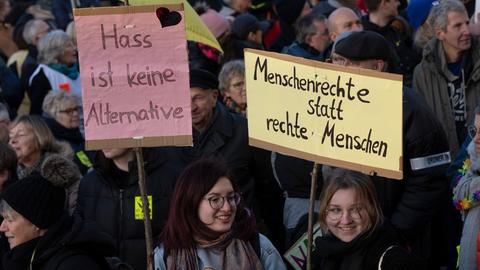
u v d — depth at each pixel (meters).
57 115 9.02
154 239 6.48
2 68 10.87
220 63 10.11
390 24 9.27
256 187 7.34
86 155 8.57
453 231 7.42
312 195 5.38
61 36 10.40
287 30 11.70
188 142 5.23
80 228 5.32
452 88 8.04
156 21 5.14
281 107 5.41
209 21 9.99
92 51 5.17
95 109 5.21
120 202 6.53
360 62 6.36
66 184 6.45
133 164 6.50
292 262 6.32
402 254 5.30
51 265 5.22
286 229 6.89
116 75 5.18
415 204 6.44
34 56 11.33
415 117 6.41
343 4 11.02
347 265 5.42
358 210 5.41
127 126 5.21
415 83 8.16
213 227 5.30
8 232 5.37
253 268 5.35
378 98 5.20
